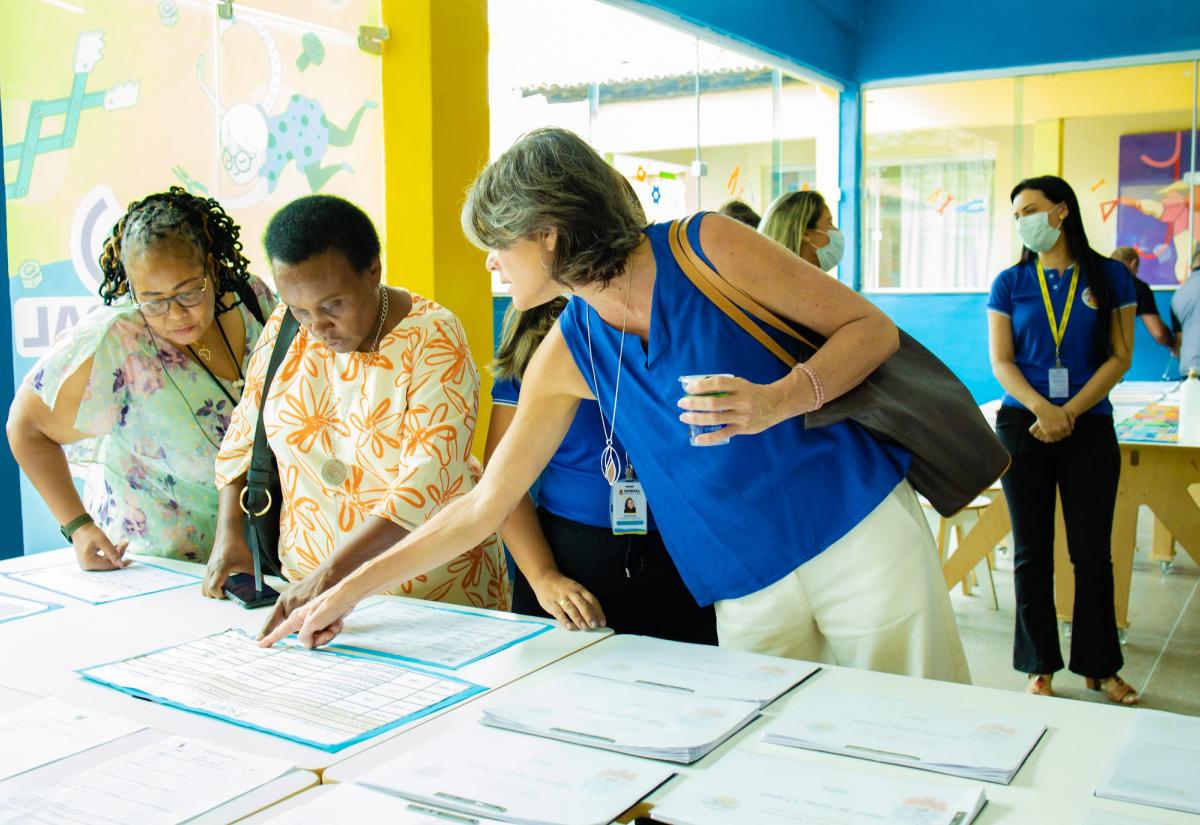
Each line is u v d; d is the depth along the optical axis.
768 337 1.41
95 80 2.39
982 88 7.26
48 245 2.32
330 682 1.33
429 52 3.01
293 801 0.99
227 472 1.86
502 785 0.99
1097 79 6.89
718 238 1.40
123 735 1.16
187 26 2.56
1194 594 4.50
